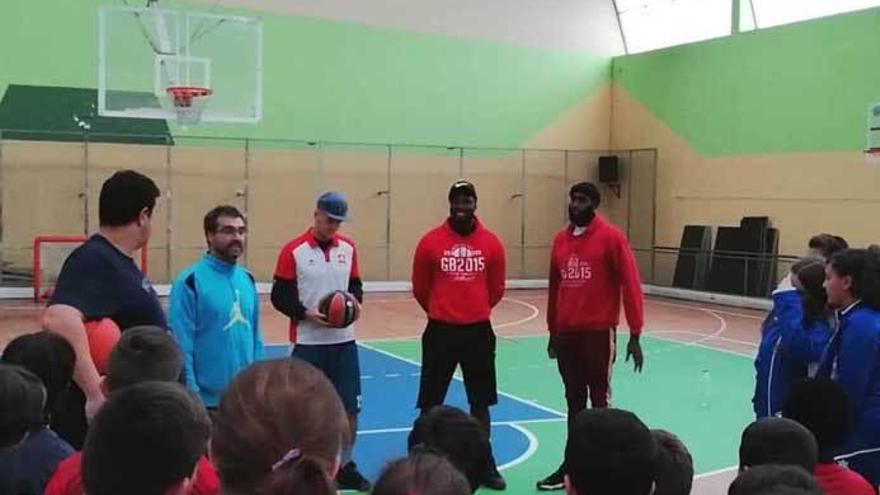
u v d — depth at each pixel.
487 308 5.98
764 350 4.79
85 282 3.39
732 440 7.25
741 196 17.06
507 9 19.20
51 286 15.72
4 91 15.46
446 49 18.72
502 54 19.20
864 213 14.92
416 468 1.74
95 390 3.26
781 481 2.05
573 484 2.09
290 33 17.41
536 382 9.60
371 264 18.28
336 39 17.80
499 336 12.76
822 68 15.60
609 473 2.02
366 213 18.20
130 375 2.63
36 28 15.62
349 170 18.02
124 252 3.52
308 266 5.61
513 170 19.41
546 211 19.75
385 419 7.81
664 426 7.71
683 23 18.84
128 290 3.45
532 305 16.50
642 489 2.05
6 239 15.52
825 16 15.54
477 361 5.93
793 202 16.09
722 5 17.94
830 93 15.47
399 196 18.45
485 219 19.20
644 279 19.12
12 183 15.55
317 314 5.54
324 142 17.77
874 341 3.80
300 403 1.49
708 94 17.73
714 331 13.38
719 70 17.48
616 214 19.89
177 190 16.69
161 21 15.17
